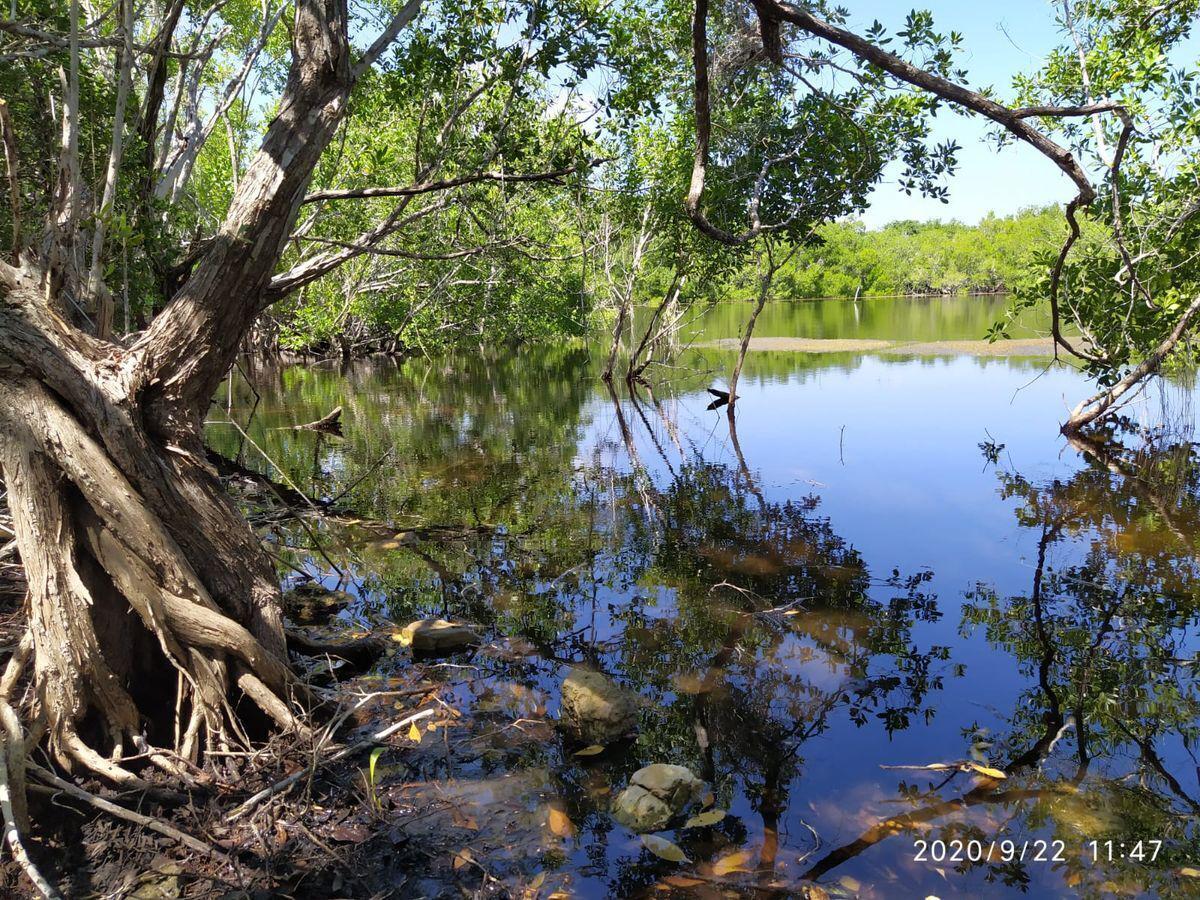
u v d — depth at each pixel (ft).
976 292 244.42
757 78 29.96
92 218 13.29
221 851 9.16
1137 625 16.57
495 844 9.59
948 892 8.77
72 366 10.76
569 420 45.24
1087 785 11.02
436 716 12.81
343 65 12.53
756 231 15.84
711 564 20.95
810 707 13.35
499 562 21.36
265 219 11.94
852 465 32.07
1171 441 34.94
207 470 12.16
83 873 8.70
